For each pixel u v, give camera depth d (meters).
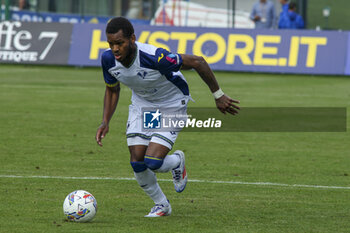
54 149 32.69
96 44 77.31
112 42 17.97
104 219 19.62
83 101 52.31
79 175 26.62
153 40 76.38
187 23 96.75
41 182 25.14
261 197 23.27
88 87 62.00
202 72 18.95
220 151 33.25
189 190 24.33
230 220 19.77
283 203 22.34
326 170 28.67
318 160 31.11
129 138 20.02
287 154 32.66
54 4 97.50
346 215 20.67
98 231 18.05
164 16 96.38
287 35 73.94
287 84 67.38
